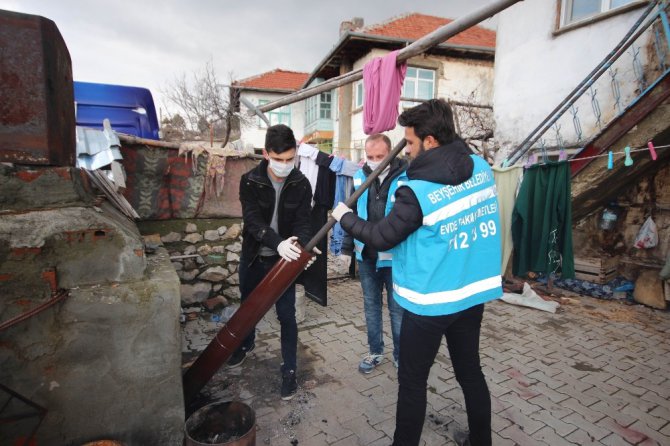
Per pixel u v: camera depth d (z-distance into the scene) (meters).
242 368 2.73
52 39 1.53
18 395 1.46
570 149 5.16
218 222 3.68
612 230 5.09
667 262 4.00
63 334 1.56
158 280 1.72
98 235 1.60
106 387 1.65
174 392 1.77
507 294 4.38
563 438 2.06
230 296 3.79
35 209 1.52
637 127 3.85
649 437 2.08
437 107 1.55
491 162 6.55
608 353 3.08
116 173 2.63
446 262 1.52
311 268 2.62
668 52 4.10
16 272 1.47
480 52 11.85
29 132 1.49
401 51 2.25
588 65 4.96
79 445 1.64
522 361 2.92
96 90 3.87
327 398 2.38
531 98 5.72
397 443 1.71
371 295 2.65
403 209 1.50
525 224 4.14
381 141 2.41
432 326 1.56
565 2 5.26
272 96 20.27
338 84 2.90
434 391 2.48
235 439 1.60
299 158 3.26
